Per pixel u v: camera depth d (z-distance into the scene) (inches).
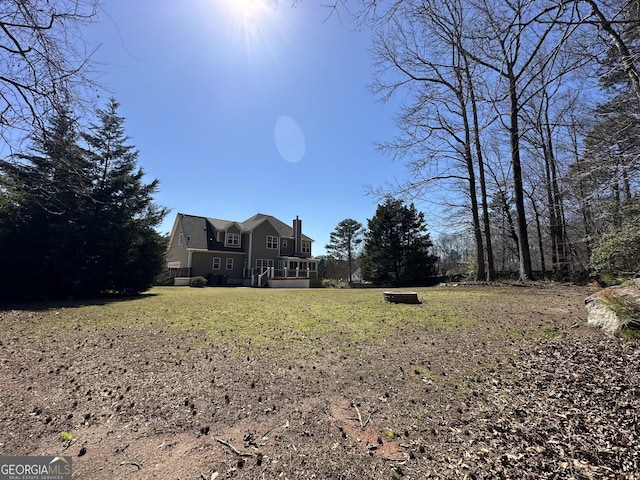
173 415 117.0
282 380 147.3
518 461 89.0
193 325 263.1
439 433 103.7
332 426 109.0
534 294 376.5
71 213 487.5
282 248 1244.5
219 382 145.5
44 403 126.3
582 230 560.1
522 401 122.0
